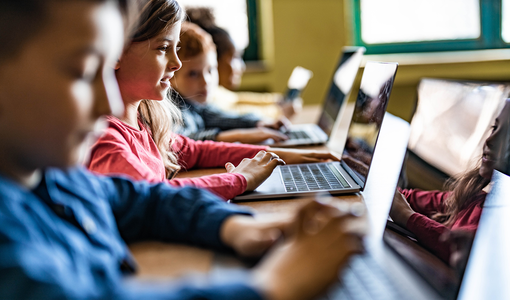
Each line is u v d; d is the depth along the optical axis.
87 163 0.81
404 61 3.24
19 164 0.38
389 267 0.52
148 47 0.90
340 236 0.36
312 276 0.34
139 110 1.07
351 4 3.33
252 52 3.37
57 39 0.35
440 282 0.50
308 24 3.16
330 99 1.71
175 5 0.93
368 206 0.79
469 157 0.62
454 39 3.44
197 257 0.49
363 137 0.97
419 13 3.39
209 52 1.66
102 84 0.38
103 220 0.48
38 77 0.35
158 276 0.45
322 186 0.88
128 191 0.56
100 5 0.37
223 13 3.26
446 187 0.64
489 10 3.38
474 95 0.69
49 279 0.31
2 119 0.36
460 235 0.53
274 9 3.12
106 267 0.42
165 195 0.57
